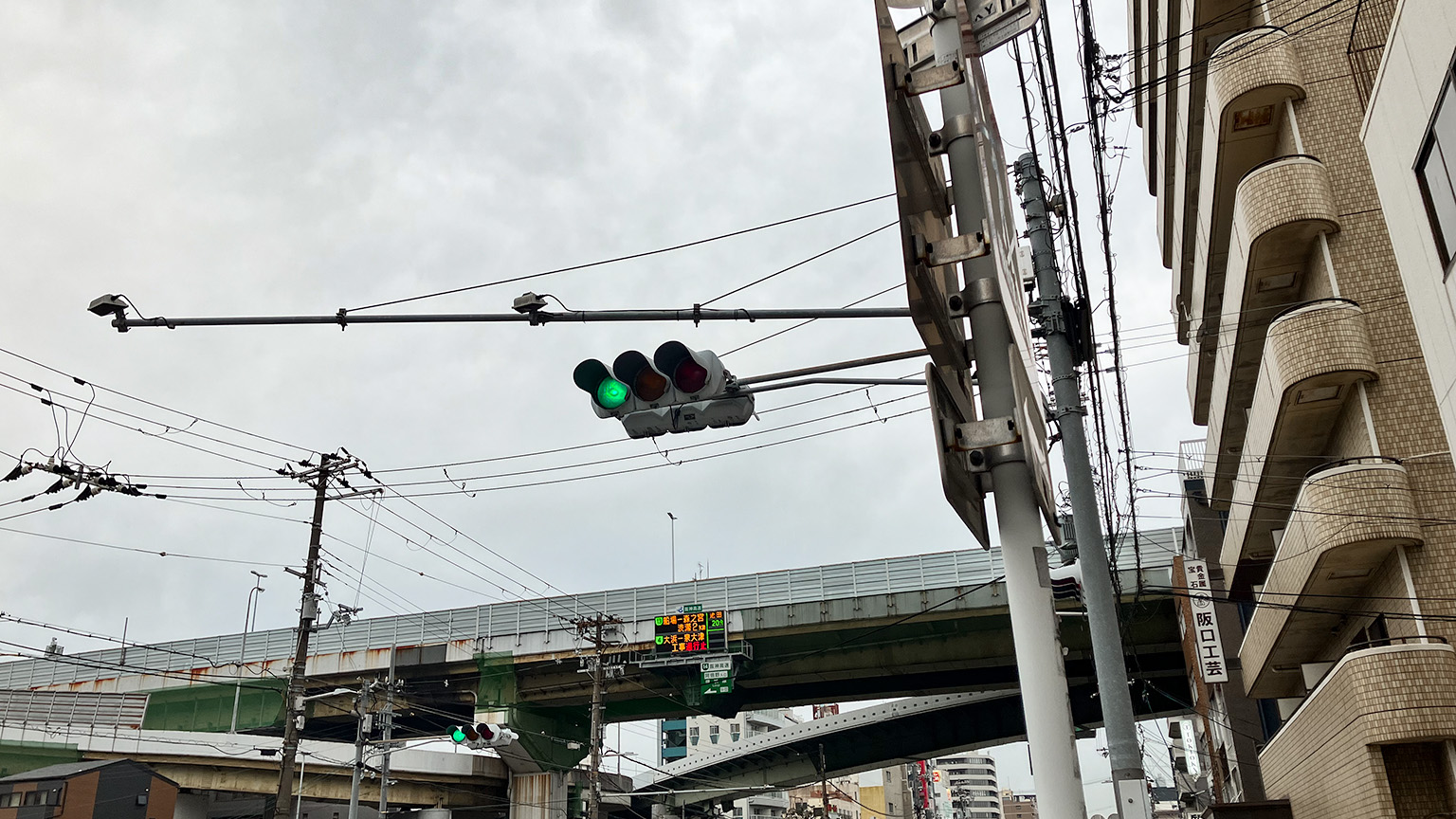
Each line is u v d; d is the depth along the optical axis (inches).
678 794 2842.0
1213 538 1478.8
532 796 2284.7
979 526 211.2
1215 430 1166.3
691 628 1971.0
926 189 197.2
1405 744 677.9
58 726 2054.6
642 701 2361.0
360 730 1471.5
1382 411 741.9
